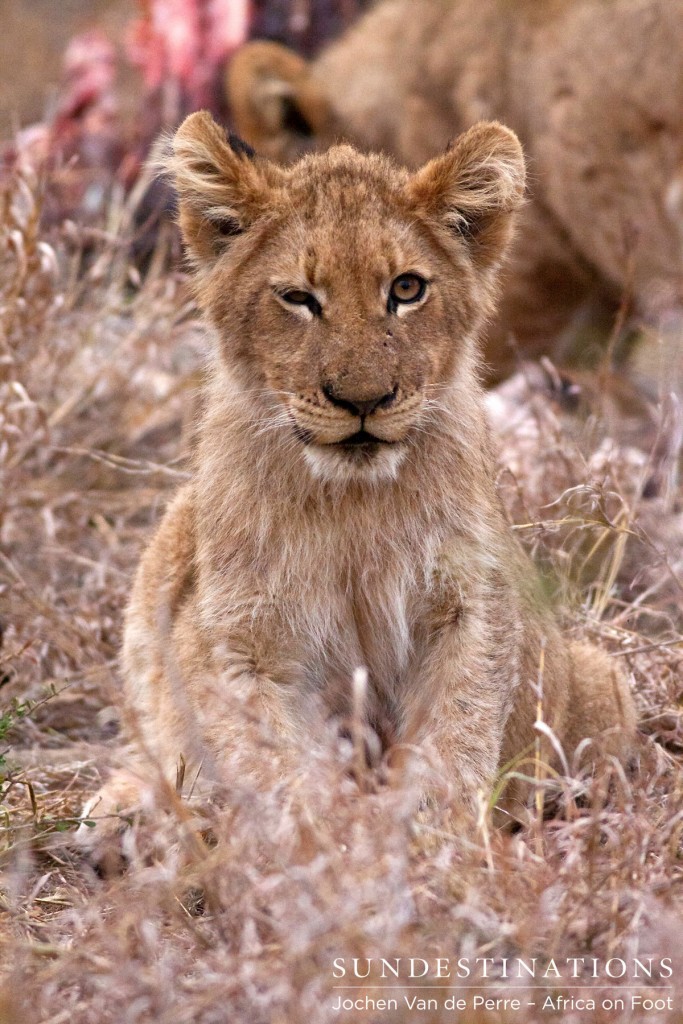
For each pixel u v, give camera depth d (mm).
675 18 13617
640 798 7441
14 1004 5957
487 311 9070
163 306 13961
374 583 8586
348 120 16547
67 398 13586
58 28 26359
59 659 11070
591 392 14203
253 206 8516
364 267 8133
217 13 18141
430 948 6398
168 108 17703
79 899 7418
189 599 8859
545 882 6789
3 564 11984
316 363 8086
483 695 8289
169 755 8891
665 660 9867
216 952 6617
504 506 9617
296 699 8641
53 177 14492
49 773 9461
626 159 14250
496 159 8766
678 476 12938
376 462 8180
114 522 13039
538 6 14742
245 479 8523
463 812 7289
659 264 14391
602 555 11359
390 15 16812
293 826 6980
